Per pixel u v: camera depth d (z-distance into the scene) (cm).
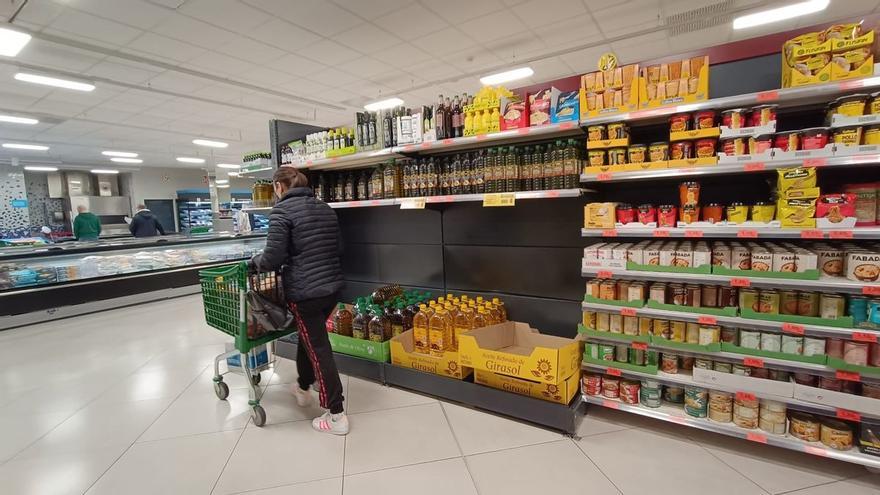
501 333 282
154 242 636
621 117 207
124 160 1440
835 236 169
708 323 200
